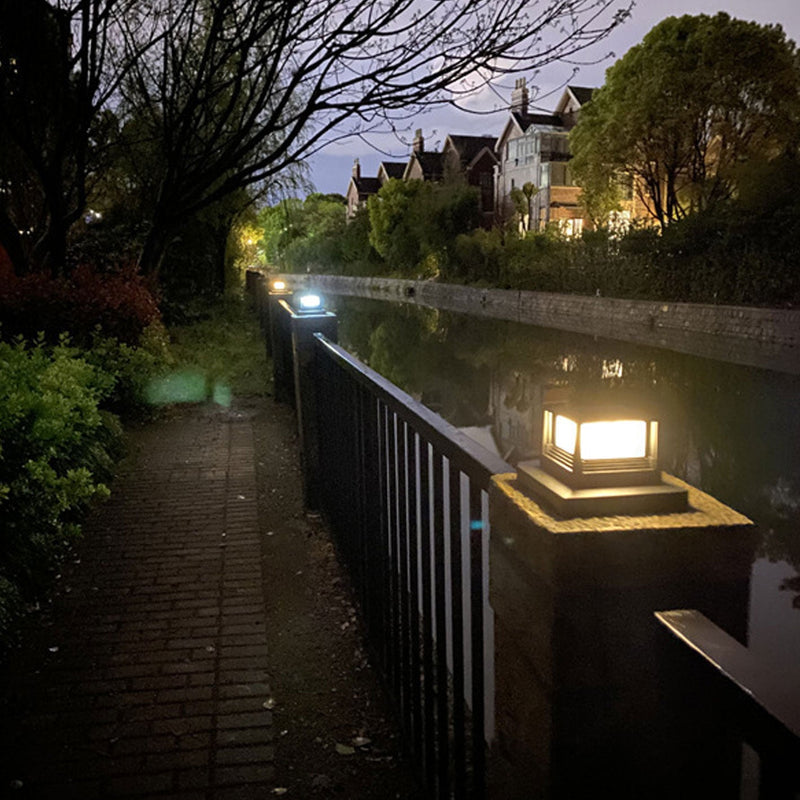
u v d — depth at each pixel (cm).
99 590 405
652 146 2934
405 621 260
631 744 108
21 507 402
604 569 104
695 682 82
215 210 2066
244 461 679
